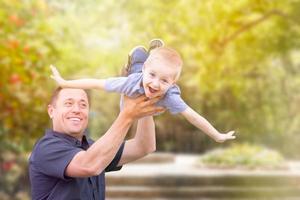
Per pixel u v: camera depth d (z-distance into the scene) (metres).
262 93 28.95
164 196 14.60
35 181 4.12
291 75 28.75
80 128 4.19
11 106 11.80
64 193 4.03
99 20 25.45
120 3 19.72
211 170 17.20
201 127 3.93
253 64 18.36
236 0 14.54
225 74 17.50
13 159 13.44
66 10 26.89
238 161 17.73
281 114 29.58
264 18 14.80
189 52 16.11
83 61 25.75
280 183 15.34
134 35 18.78
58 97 4.22
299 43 15.69
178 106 3.87
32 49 11.80
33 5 13.23
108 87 3.94
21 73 11.64
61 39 18.69
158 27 16.05
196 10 14.84
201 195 14.84
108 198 14.49
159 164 19.70
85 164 3.90
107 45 27.36
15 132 12.29
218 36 15.15
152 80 3.71
